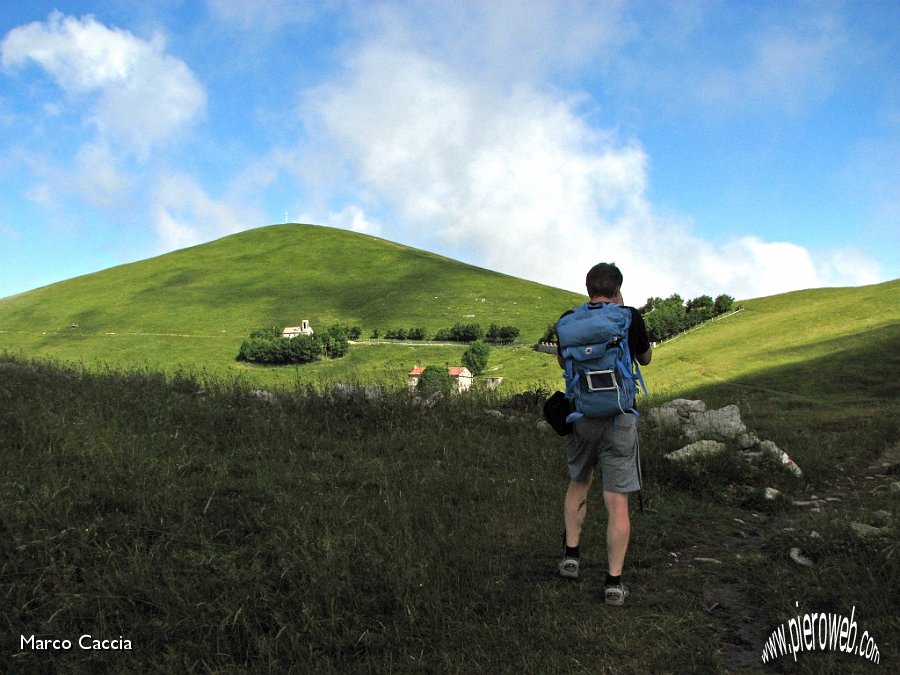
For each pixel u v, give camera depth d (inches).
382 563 151.6
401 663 119.2
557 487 242.7
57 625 122.6
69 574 137.9
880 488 280.4
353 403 333.7
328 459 245.8
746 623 138.4
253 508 181.0
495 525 193.6
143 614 130.6
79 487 177.6
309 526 170.1
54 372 358.3
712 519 221.6
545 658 119.0
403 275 7583.7
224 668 115.4
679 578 161.6
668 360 2401.6
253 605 133.4
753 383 1553.9
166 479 193.8
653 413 378.9
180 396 315.0
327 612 132.6
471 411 358.6
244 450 246.5
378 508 191.8
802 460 319.0
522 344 4813.0
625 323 152.3
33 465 191.8
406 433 301.9
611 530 146.6
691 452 287.4
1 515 155.3
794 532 188.4
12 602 128.5
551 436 325.1
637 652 122.6
